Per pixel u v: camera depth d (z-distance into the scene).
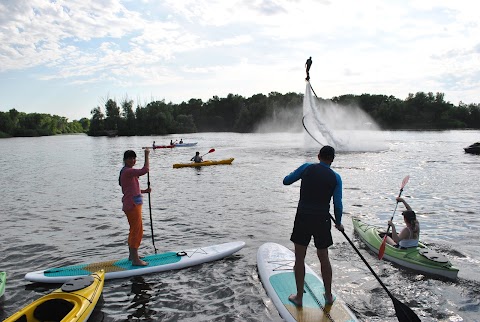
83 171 25.61
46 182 20.50
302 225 5.08
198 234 9.95
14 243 9.42
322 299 5.77
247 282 6.81
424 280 6.82
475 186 16.53
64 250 8.84
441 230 9.93
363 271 7.25
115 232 10.27
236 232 10.08
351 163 25.45
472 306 5.90
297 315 5.32
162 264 7.34
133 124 108.38
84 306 5.39
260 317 5.61
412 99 115.38
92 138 98.50
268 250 7.89
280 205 13.31
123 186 7.05
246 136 83.12
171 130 111.12
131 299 6.21
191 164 26.03
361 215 11.75
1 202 14.95
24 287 6.75
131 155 6.98
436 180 18.31
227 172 22.86
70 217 12.15
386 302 6.07
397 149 36.62
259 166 25.55
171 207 13.27
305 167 5.18
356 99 122.50
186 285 6.71
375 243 8.34
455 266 7.48
